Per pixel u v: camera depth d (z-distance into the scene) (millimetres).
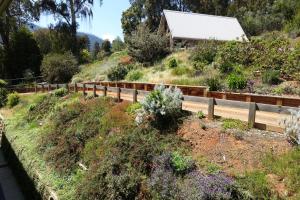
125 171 9133
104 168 9523
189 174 7910
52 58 36625
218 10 64500
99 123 12961
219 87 16797
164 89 11695
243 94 13930
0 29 43344
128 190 8500
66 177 11188
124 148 9992
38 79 40781
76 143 12500
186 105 13148
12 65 42625
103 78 30375
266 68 18125
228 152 8391
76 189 9867
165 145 9633
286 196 6496
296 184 6594
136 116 11812
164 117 10773
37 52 44312
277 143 8070
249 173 7316
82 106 15984
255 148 8141
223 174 7539
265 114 11000
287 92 15070
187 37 34531
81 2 48062
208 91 15875
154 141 9883
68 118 15078
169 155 8633
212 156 8492
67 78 36656
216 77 18672
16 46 43031
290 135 7840
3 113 24859
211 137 9219
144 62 29828
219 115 10812
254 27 41812
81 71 37844
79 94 19703
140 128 10797
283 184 6785
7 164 16172
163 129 10523
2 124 20859
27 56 43375
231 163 7996
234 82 16422
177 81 20281
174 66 24969
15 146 15484
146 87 19969
